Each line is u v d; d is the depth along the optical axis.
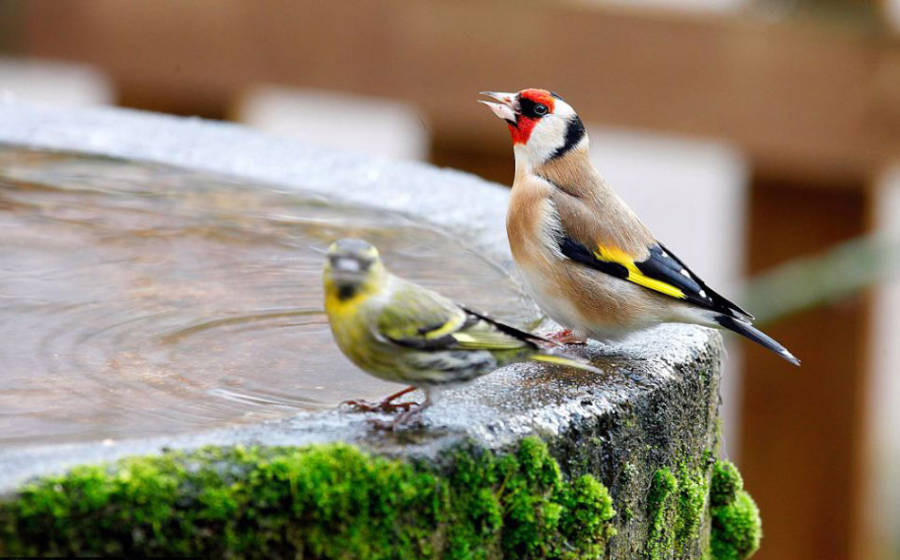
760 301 13.40
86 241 10.98
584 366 7.42
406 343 7.06
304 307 9.63
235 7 15.27
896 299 21.06
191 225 11.48
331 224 11.57
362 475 6.30
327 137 24.92
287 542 6.15
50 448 6.14
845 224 14.22
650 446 7.82
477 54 14.72
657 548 8.01
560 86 14.55
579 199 9.62
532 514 6.98
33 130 13.51
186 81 15.55
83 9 15.55
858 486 14.87
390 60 15.01
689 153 23.33
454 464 6.66
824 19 13.86
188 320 9.29
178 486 5.93
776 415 14.85
